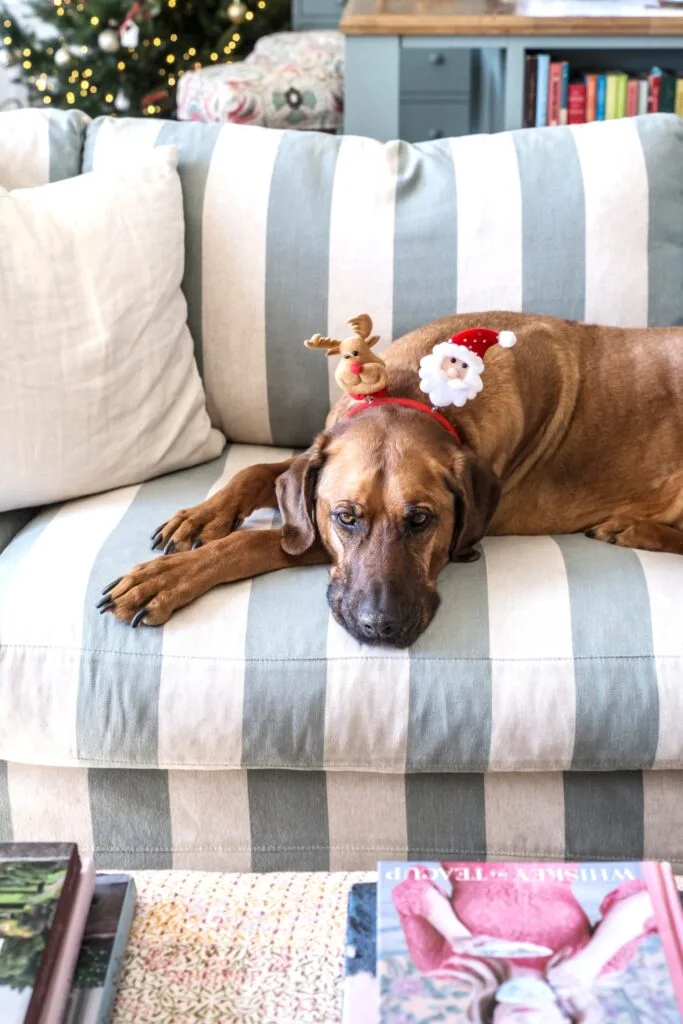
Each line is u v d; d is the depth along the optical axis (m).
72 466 1.93
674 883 1.10
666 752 1.59
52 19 5.02
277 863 1.74
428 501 1.68
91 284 1.98
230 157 2.21
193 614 1.65
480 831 1.71
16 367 1.88
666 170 2.18
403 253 2.15
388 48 3.59
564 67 4.02
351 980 1.02
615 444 2.04
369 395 1.85
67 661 1.62
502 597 1.68
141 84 5.14
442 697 1.58
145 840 1.74
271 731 1.60
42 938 1.01
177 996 1.07
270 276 2.17
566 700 1.58
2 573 1.74
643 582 1.69
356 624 1.60
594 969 0.99
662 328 2.11
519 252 2.15
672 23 3.52
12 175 2.26
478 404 1.89
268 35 5.16
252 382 2.21
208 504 1.85
